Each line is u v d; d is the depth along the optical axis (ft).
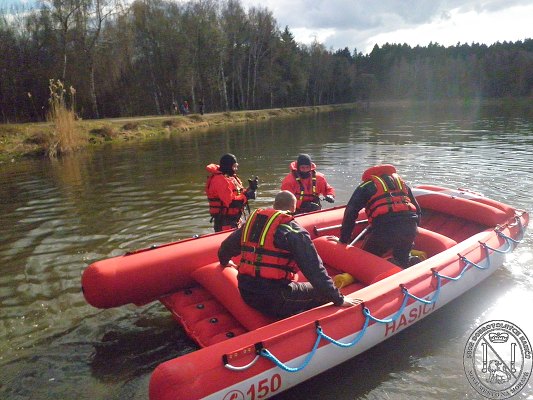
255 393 8.09
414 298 10.58
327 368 9.21
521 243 16.30
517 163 32.04
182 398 7.39
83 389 9.49
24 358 10.57
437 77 214.90
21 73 78.54
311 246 9.17
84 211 23.36
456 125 67.10
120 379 9.81
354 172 31.12
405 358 10.27
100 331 11.72
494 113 98.89
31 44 80.48
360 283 12.05
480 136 50.60
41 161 42.45
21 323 12.13
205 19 109.50
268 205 23.15
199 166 36.70
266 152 43.75
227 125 85.76
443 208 16.56
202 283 11.78
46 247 18.01
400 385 9.41
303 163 17.08
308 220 15.03
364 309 9.73
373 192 12.53
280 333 8.59
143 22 99.76
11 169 38.40
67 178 33.17
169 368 7.65
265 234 9.48
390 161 35.01
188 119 81.76
